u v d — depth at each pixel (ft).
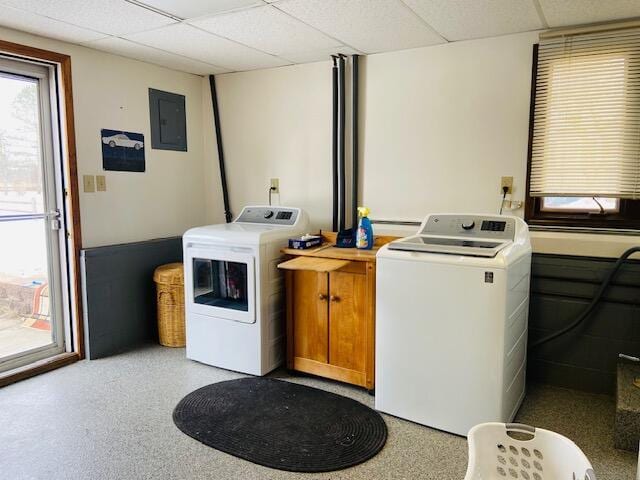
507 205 10.27
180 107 13.46
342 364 9.85
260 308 10.09
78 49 10.77
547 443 5.47
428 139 10.99
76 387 9.82
